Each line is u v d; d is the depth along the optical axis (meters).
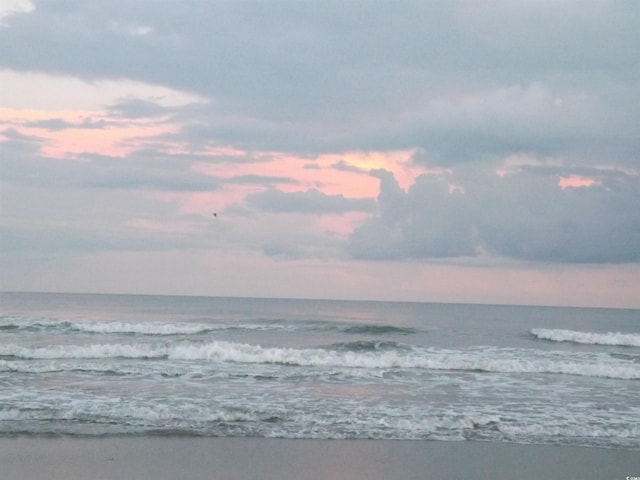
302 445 10.85
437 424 12.14
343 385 15.73
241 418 12.15
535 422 12.47
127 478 9.12
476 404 13.95
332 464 9.98
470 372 18.50
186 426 11.64
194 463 9.83
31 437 10.84
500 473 9.75
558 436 11.70
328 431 11.62
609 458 10.55
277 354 19.61
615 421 12.72
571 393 15.54
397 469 9.83
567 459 10.46
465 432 11.77
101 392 14.02
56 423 11.62
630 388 16.45
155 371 16.80
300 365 19.14
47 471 9.29
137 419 11.92
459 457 10.45
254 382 15.79
